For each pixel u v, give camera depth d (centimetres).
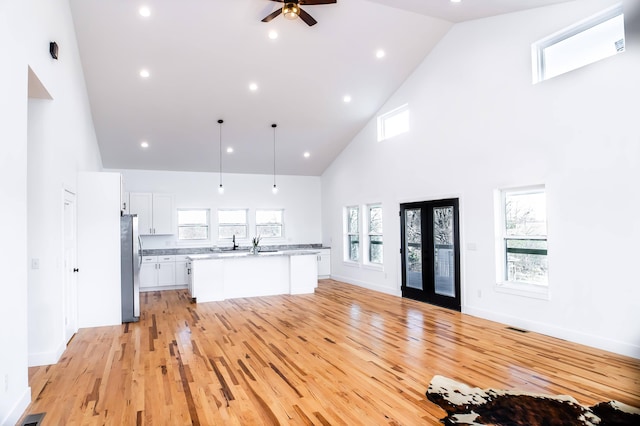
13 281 275
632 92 371
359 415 272
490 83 530
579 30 431
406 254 713
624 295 380
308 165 979
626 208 377
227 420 267
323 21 540
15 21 285
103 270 537
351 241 920
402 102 715
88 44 525
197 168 907
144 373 356
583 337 417
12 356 270
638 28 365
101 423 265
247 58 588
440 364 369
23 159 298
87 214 533
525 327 484
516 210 511
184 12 497
